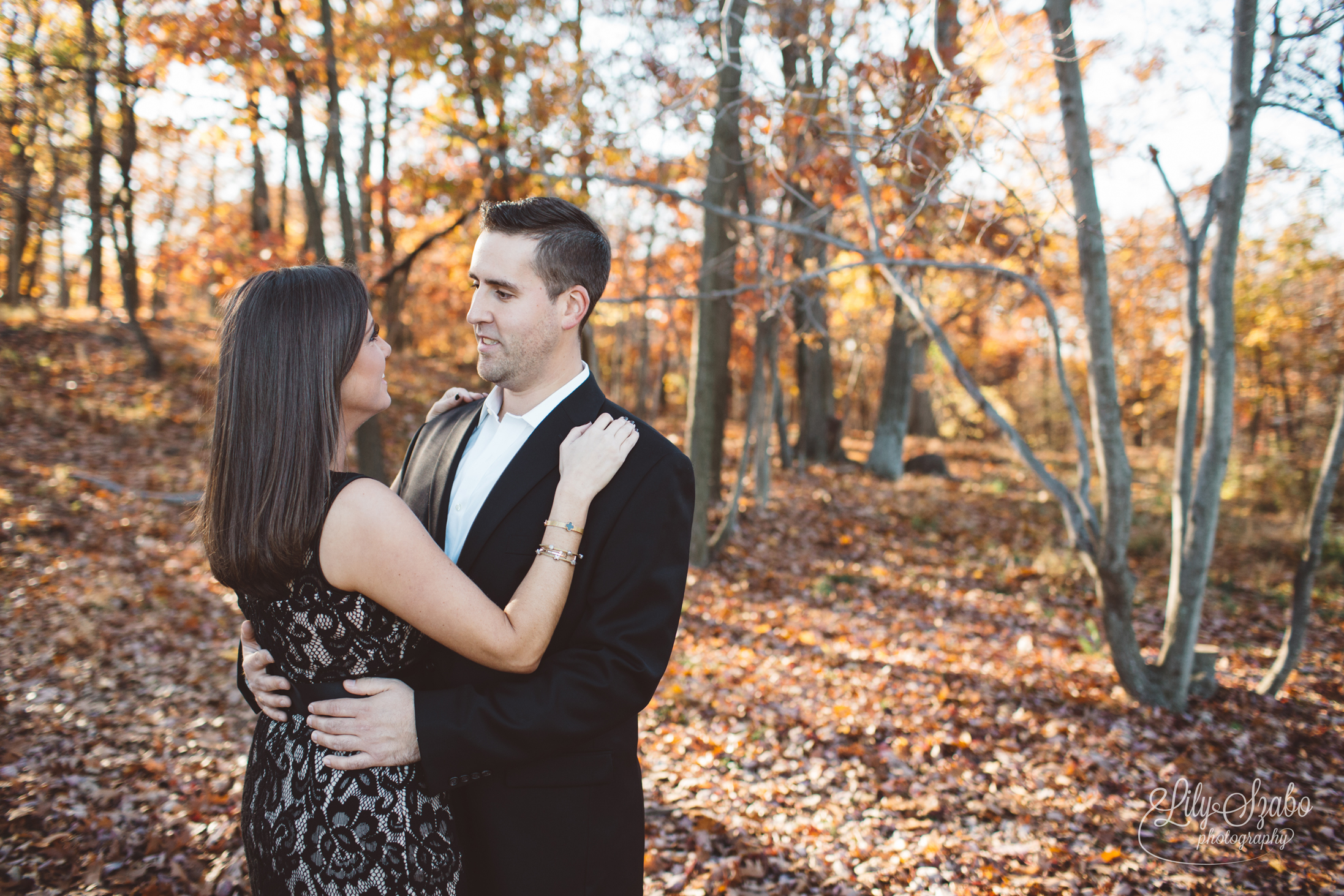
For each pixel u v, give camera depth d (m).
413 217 12.59
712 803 3.69
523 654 1.37
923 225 5.26
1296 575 5.13
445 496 1.67
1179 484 4.94
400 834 1.35
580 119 6.27
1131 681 5.05
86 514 7.44
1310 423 13.91
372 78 9.34
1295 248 12.48
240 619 5.87
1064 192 4.60
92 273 17.31
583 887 1.50
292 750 1.39
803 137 6.09
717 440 9.73
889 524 10.82
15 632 5.08
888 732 4.51
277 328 1.34
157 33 7.68
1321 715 5.02
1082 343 16.44
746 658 5.72
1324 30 4.04
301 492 1.30
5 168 9.38
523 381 1.58
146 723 4.19
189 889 2.82
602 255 1.60
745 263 8.45
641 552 1.47
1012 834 3.48
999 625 6.90
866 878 3.11
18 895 2.72
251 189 17.88
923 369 19.27
